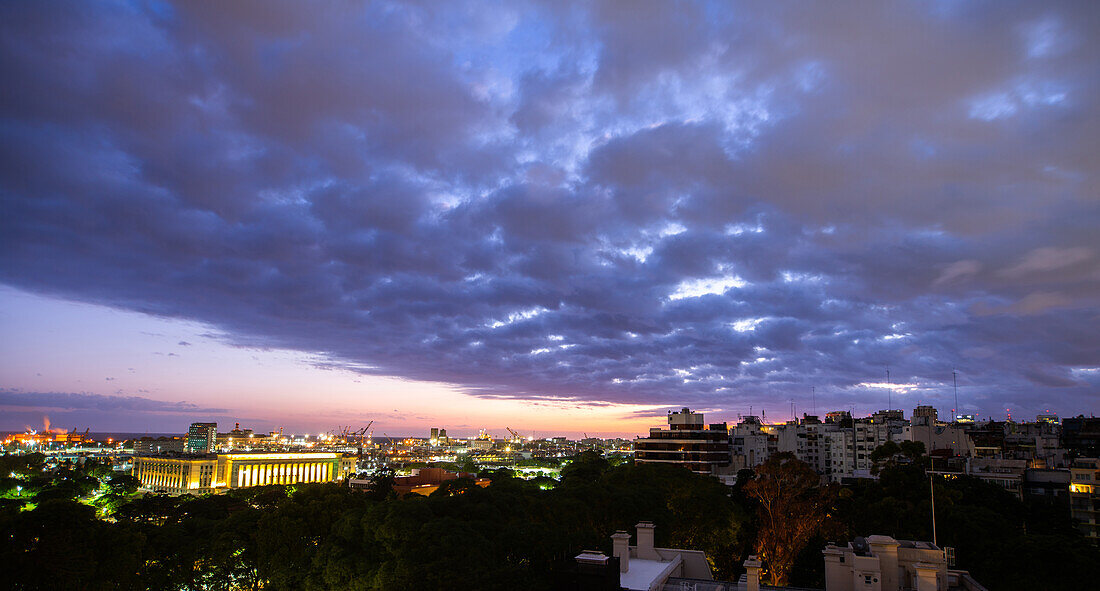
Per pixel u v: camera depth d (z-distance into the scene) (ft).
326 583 246.06
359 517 262.88
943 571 130.21
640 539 174.29
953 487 371.15
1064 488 442.91
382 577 222.48
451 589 197.57
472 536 235.20
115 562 228.43
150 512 521.65
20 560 202.49
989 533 272.10
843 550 139.23
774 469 318.45
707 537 322.34
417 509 259.80
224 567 280.31
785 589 147.95
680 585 150.71
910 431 614.75
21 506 475.31
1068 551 226.99
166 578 261.44
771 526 312.29
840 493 380.78
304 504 331.57
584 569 128.16
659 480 424.05
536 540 239.50
